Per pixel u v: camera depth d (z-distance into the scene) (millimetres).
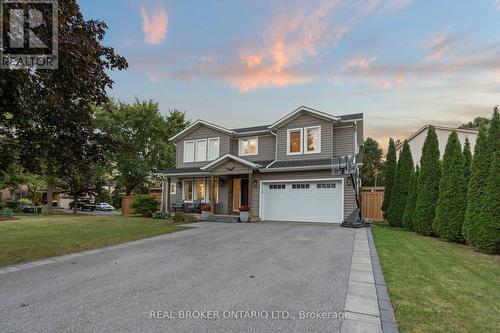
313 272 5398
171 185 19609
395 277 5008
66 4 6238
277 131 15938
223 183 17219
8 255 6965
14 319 3451
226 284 4754
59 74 6352
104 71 7633
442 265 5824
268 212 15305
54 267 5938
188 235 10133
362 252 7043
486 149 7832
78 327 3227
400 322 3275
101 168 26172
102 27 7285
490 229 7020
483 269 5578
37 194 39719
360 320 3381
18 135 6945
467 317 3387
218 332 3105
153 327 3221
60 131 6953
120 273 5461
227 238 9344
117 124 28094
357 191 13367
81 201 34188
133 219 15531
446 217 8914
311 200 14305
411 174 12109
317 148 14812
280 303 3924
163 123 30625
